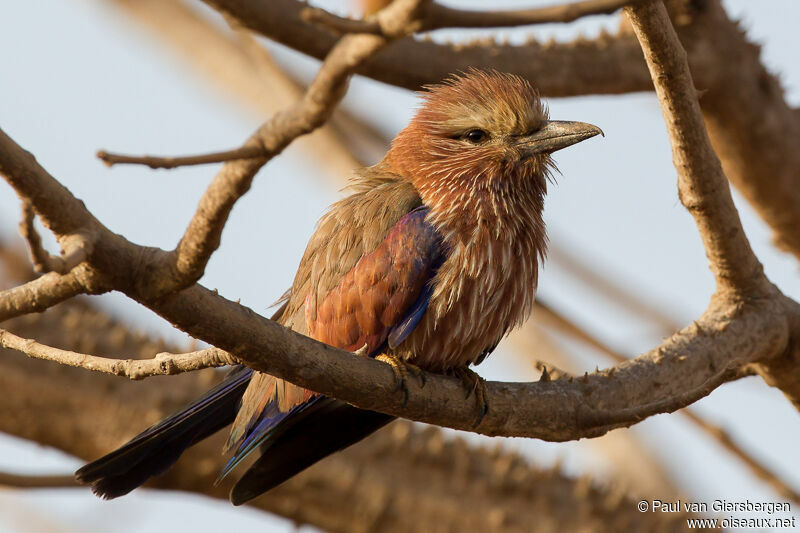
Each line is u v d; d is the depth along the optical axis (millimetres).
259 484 10570
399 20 5820
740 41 13836
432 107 11406
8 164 6133
